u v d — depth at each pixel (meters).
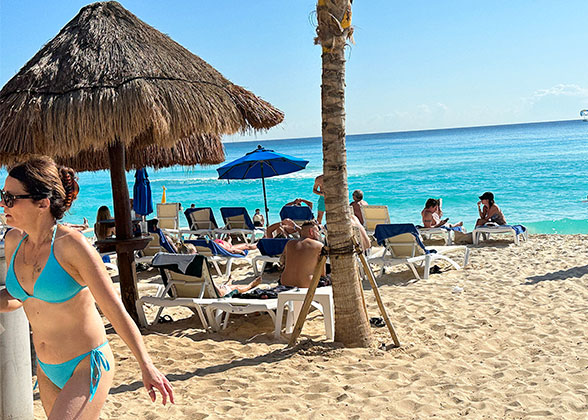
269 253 9.36
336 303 5.27
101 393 2.36
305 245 6.29
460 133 151.50
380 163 57.31
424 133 186.38
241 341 5.74
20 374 3.54
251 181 42.56
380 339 5.53
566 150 56.31
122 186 6.37
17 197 2.30
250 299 6.17
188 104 5.48
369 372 4.58
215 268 10.30
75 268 2.32
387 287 8.08
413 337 5.55
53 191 2.34
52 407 2.35
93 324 2.41
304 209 12.05
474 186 29.86
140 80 5.36
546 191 25.48
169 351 5.39
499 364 4.69
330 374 4.58
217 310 6.17
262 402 4.07
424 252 8.73
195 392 4.32
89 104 5.18
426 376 4.44
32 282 2.35
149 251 10.34
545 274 8.20
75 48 5.71
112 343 5.69
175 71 5.73
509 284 7.70
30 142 5.21
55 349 2.37
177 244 10.34
